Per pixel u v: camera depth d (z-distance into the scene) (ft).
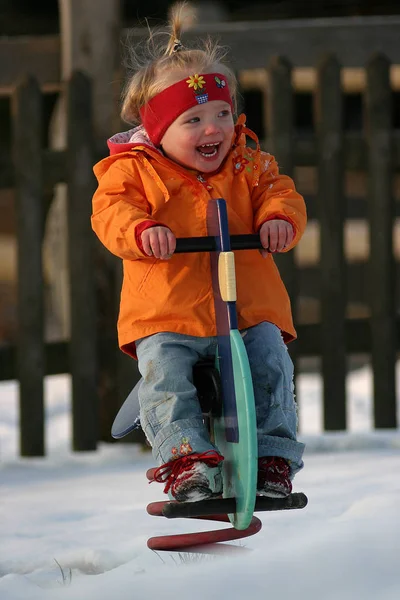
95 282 65.16
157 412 31.50
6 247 110.11
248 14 122.01
